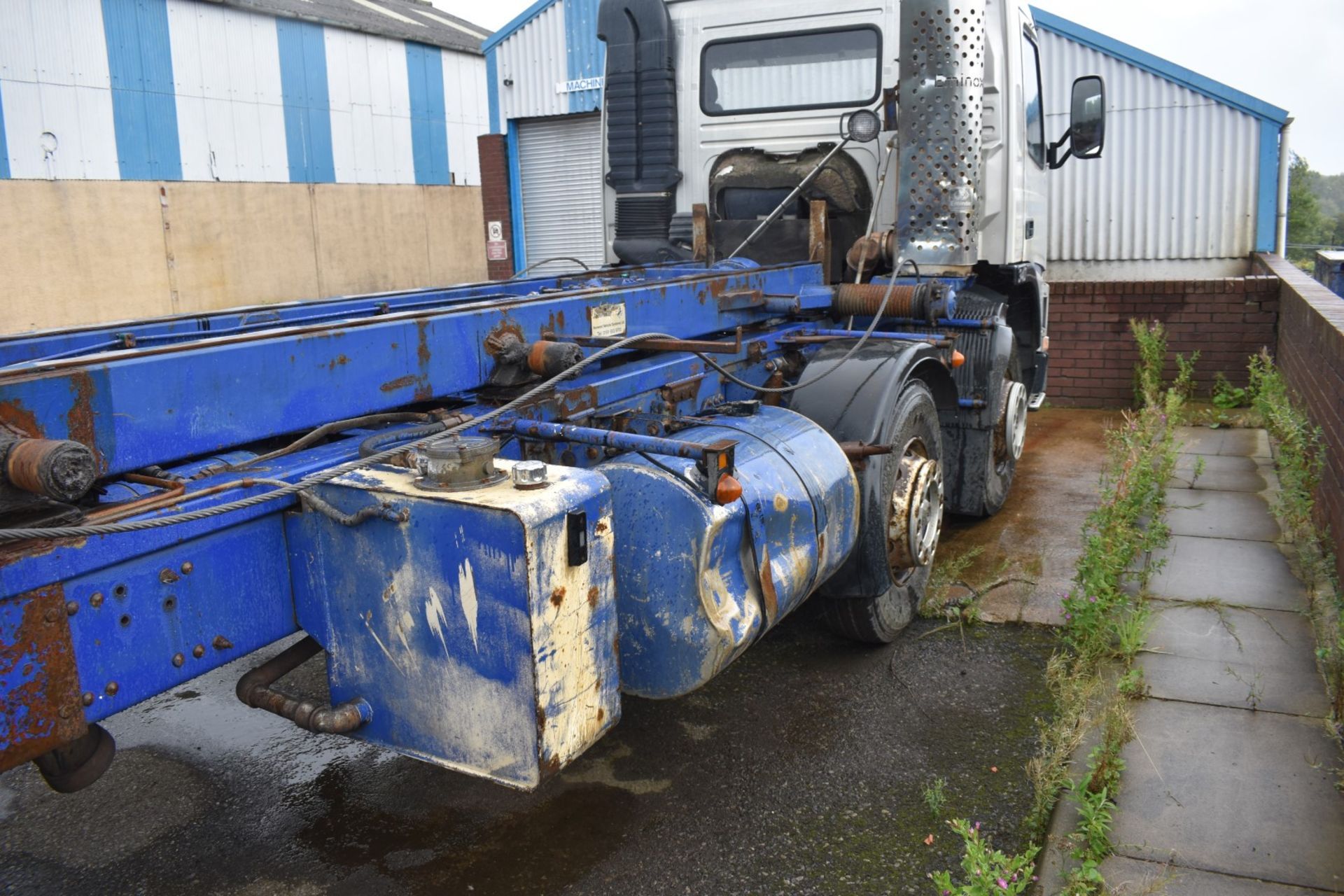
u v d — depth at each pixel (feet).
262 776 10.69
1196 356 27.84
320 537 7.39
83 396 6.19
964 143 15.81
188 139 47.60
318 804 10.13
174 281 47.65
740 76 18.40
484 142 47.70
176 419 6.75
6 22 40.22
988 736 11.05
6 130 40.65
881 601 12.80
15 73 40.70
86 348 9.30
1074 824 9.18
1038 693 11.99
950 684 12.29
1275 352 27.91
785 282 15.02
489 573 6.69
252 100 50.34
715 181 18.47
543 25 45.34
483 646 6.85
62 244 43.01
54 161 42.39
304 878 8.93
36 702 5.78
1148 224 33.22
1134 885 8.24
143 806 10.15
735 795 10.02
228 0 48.42
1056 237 34.12
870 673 12.62
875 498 11.87
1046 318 21.79
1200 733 10.69
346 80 55.06
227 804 10.16
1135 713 11.19
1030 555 16.60
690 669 8.51
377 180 57.47
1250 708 11.21
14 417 5.84
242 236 50.52
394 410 9.05
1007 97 17.24
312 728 7.28
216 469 7.23
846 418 12.28
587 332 10.56
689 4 18.60
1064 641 13.10
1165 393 27.89
